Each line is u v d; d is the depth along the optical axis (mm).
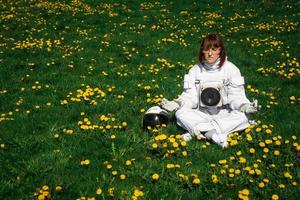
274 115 6746
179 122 5898
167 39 13109
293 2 19766
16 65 10000
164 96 7812
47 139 5754
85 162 4980
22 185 4582
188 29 14820
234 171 4781
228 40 13211
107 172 4895
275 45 12203
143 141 5727
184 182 4602
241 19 16844
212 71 5793
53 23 15812
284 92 8039
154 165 4984
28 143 5574
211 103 5684
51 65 10172
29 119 6547
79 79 8930
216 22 16266
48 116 6617
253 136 5703
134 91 8125
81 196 4348
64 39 13289
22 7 18969
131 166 5016
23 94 7895
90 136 5883
